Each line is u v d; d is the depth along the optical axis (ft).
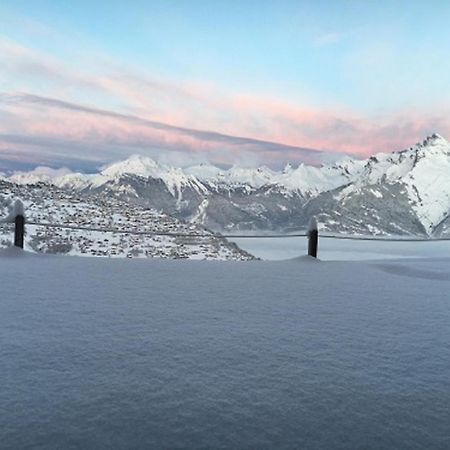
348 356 11.55
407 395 9.16
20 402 8.33
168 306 16.81
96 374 9.75
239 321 14.84
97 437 7.21
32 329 13.19
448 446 7.29
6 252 29.73
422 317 16.29
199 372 10.03
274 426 7.72
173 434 7.36
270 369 10.37
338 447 7.16
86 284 20.94
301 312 16.55
